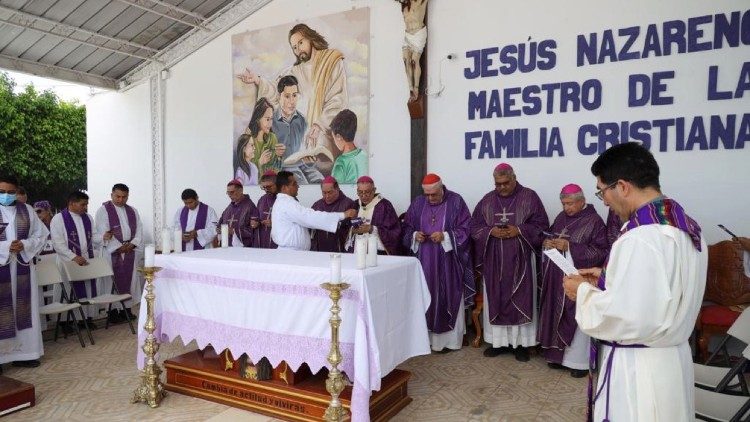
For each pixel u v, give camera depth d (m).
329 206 5.39
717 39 4.34
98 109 8.73
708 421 2.25
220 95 7.39
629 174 1.66
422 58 5.63
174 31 7.43
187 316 3.54
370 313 2.84
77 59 7.61
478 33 5.43
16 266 4.36
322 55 6.45
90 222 5.93
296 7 6.65
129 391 3.77
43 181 12.37
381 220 5.03
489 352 4.62
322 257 3.55
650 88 4.62
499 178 4.52
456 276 4.72
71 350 4.87
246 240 6.18
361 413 2.77
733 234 4.24
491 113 5.37
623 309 1.54
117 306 5.97
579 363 4.06
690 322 1.61
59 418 3.31
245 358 3.40
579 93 4.92
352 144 6.25
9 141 11.52
